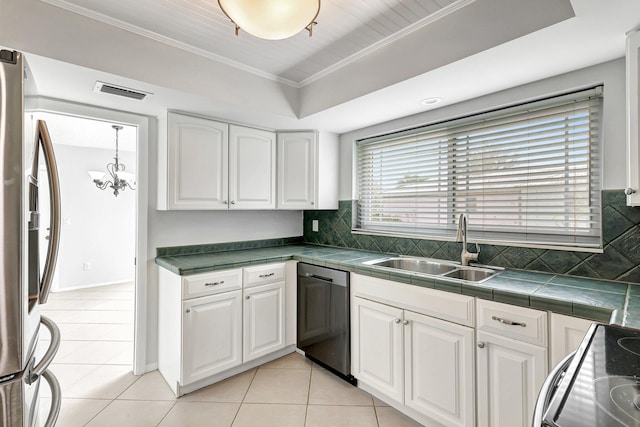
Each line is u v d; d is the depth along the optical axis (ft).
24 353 3.05
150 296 8.19
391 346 6.52
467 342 5.34
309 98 8.21
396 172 9.09
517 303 4.76
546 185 6.31
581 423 1.82
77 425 6.13
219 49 6.70
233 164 8.74
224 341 7.57
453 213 7.82
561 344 4.38
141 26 5.84
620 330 3.21
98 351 9.35
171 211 8.55
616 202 5.33
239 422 6.25
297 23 4.56
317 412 6.57
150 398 7.02
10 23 4.77
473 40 5.07
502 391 4.97
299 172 9.78
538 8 4.40
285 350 9.11
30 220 3.41
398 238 8.68
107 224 17.48
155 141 8.21
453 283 5.48
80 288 16.48
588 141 5.82
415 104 7.42
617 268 5.34
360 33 6.09
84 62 5.35
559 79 5.85
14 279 2.96
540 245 6.18
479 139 7.32
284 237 11.18
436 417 5.78
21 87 2.97
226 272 7.59
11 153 2.93
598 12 4.00
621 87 5.25
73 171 16.37
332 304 7.73
